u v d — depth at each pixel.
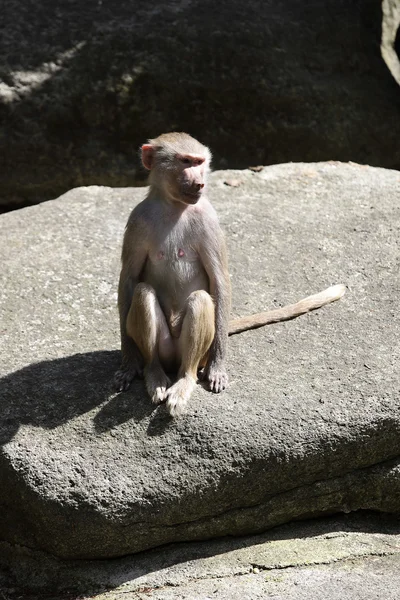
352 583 10.52
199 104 21.69
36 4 22.59
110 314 14.13
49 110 21.09
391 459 11.70
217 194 17.69
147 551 11.35
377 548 11.33
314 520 11.83
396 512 11.88
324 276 14.76
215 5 23.03
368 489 11.68
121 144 21.52
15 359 12.91
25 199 21.64
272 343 12.95
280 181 18.19
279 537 11.59
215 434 11.20
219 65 21.86
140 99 21.41
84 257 15.58
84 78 21.34
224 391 11.76
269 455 11.18
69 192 18.05
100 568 11.23
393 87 24.14
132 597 10.68
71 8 22.56
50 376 12.34
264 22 22.95
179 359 12.20
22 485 10.96
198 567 11.11
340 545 11.38
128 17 22.41
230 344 12.97
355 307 13.75
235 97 21.81
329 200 17.30
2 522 11.45
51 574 11.25
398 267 14.77
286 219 16.52
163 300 12.24
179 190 11.72
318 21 23.70
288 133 22.12
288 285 14.61
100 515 10.79
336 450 11.34
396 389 11.74
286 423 11.30
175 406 11.34
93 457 11.08
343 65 23.62
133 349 12.18
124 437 11.27
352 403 11.56
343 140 22.56
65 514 10.80
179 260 12.05
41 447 11.17
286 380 12.00
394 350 12.59
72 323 13.89
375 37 25.22
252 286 14.59
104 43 21.72
